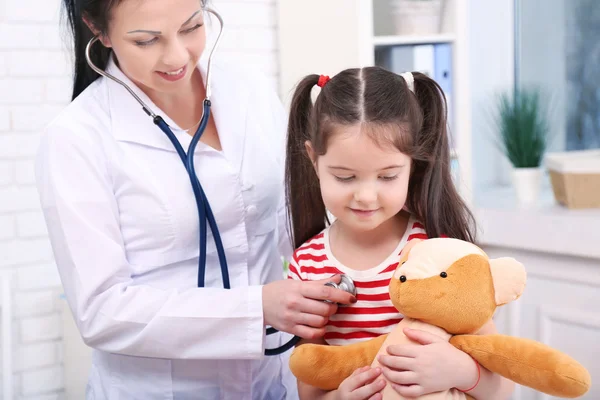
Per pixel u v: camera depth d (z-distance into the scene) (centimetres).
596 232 191
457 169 175
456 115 227
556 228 199
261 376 129
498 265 95
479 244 219
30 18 207
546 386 91
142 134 119
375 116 98
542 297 208
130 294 110
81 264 111
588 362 198
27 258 211
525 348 92
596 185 203
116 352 113
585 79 239
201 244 117
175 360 120
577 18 239
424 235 110
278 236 138
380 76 104
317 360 100
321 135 100
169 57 107
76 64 125
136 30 104
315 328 105
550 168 220
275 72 254
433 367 91
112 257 111
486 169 261
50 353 215
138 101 118
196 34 112
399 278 96
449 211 112
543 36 249
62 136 113
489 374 96
